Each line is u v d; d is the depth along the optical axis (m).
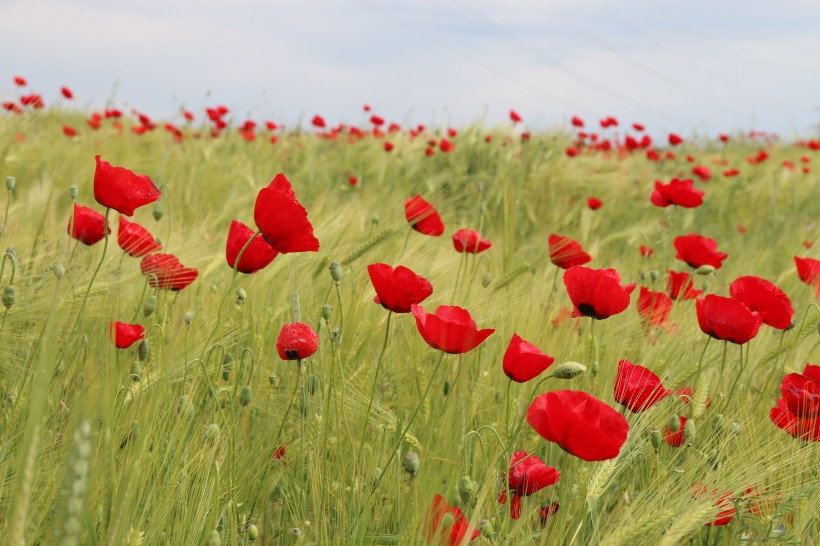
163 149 6.02
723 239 5.74
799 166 9.56
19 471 1.90
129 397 2.04
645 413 2.06
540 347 2.27
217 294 2.36
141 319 2.30
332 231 2.60
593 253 2.88
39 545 1.89
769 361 2.39
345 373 2.24
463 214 4.69
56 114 7.32
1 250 2.30
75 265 2.30
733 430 2.12
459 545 1.89
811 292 2.77
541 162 6.08
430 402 2.18
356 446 2.10
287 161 6.76
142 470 1.93
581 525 1.98
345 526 1.97
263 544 2.10
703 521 1.96
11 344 2.19
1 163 3.49
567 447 1.93
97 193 2.12
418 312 2.01
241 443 2.10
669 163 8.51
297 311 2.16
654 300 2.40
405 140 6.76
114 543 1.87
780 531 2.05
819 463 2.17
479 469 2.10
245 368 2.22
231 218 3.28
